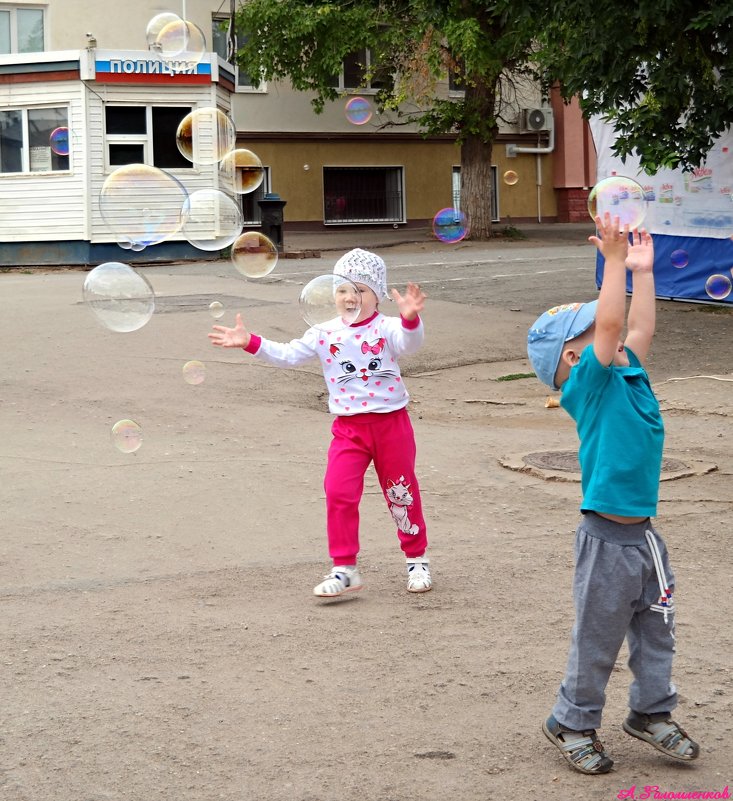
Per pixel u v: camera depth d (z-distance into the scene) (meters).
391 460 4.68
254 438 7.74
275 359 4.72
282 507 6.04
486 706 3.58
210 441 7.61
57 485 6.43
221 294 15.40
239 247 9.39
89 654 4.05
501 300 14.97
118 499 6.16
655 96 11.98
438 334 12.45
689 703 3.59
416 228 31.19
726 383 9.57
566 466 6.81
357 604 4.57
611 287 3.01
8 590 4.77
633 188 5.06
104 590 4.77
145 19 27.48
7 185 22.38
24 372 9.91
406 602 4.59
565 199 33.09
